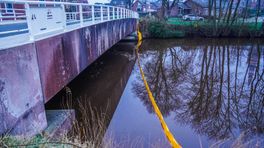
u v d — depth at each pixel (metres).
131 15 19.41
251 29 22.16
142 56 13.45
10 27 5.38
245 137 4.60
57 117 3.66
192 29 22.98
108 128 4.70
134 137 4.39
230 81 8.59
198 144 4.41
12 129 2.60
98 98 6.42
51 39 3.71
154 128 4.85
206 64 11.45
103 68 10.06
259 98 6.88
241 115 5.69
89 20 6.94
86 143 3.00
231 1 22.41
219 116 5.63
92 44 6.41
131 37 20.12
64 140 2.75
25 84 2.88
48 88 3.62
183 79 8.82
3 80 2.47
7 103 2.53
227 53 14.53
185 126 5.09
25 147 2.19
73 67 4.86
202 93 7.25
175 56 13.55
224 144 4.38
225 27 22.50
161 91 7.34
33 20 3.30
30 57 3.02
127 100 6.54
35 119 3.11
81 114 5.03
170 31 22.47
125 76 8.95
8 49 2.54
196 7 36.50
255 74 9.58
